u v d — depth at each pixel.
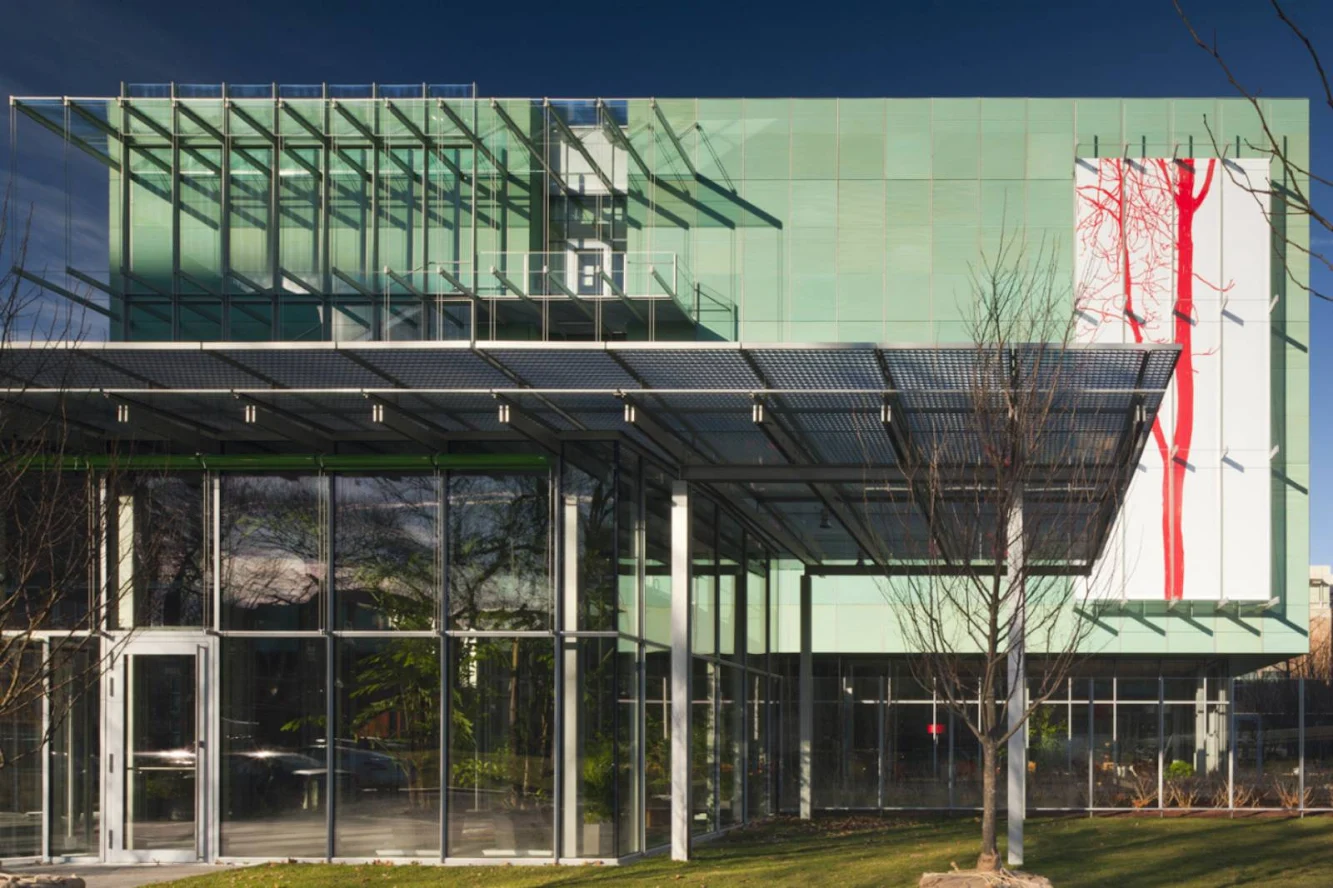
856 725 26.39
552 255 31.30
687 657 15.96
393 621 15.61
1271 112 31.72
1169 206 31.48
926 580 25.56
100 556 15.38
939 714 26.34
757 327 32.22
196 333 30.56
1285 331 31.67
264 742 15.52
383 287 30.75
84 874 14.48
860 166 32.44
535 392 13.22
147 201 30.97
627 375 13.16
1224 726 25.14
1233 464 30.94
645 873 14.35
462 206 31.20
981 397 12.77
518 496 15.70
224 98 30.75
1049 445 14.76
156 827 15.44
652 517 16.75
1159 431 31.14
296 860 15.27
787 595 32.75
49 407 14.27
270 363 12.96
